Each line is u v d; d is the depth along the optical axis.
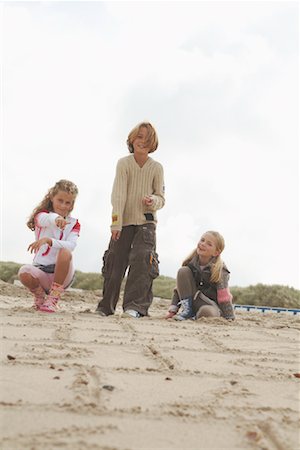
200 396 2.38
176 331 4.73
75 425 1.87
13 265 20.33
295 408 2.29
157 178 6.38
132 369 2.85
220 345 4.03
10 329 4.14
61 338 3.82
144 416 2.03
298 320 7.91
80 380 2.43
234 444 1.82
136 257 6.18
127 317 5.82
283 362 3.45
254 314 9.48
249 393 2.48
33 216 5.93
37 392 2.25
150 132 6.23
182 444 1.79
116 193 6.25
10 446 1.65
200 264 6.21
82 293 11.07
